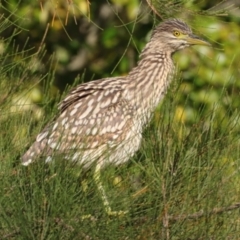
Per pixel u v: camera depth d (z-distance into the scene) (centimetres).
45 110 1096
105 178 870
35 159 891
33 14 1833
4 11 1711
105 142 1277
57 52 2047
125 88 1328
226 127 866
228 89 1669
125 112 1302
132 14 1833
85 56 2073
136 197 856
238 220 845
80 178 870
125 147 1141
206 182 841
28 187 848
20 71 1059
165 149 859
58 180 827
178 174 852
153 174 852
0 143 933
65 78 2050
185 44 1377
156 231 843
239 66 1877
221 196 840
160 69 1364
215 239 837
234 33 1919
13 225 845
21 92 1062
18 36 1911
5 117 998
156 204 844
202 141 876
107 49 2064
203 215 839
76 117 1265
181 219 838
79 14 1927
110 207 851
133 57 2034
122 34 1998
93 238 838
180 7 1220
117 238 846
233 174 848
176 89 936
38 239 831
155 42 1383
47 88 1073
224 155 852
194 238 838
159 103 1365
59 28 1986
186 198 842
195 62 1905
